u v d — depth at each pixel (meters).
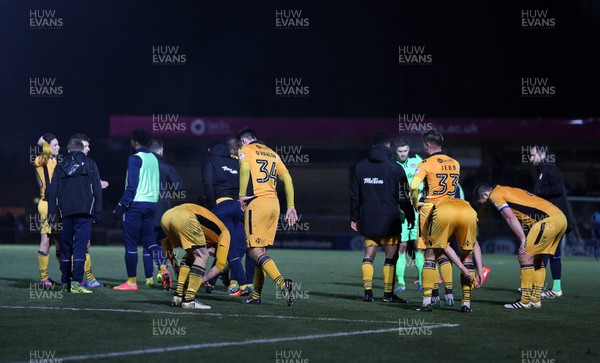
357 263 69.69
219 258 35.19
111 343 25.33
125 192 42.47
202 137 117.88
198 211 34.19
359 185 38.75
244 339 26.34
